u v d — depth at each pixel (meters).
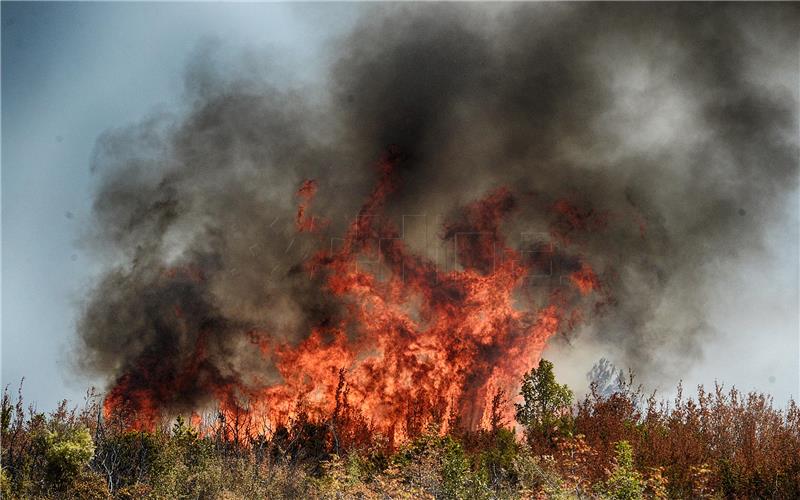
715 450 14.07
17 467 12.41
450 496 12.06
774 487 12.12
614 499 11.22
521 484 12.16
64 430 12.58
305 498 12.41
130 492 12.16
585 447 13.38
